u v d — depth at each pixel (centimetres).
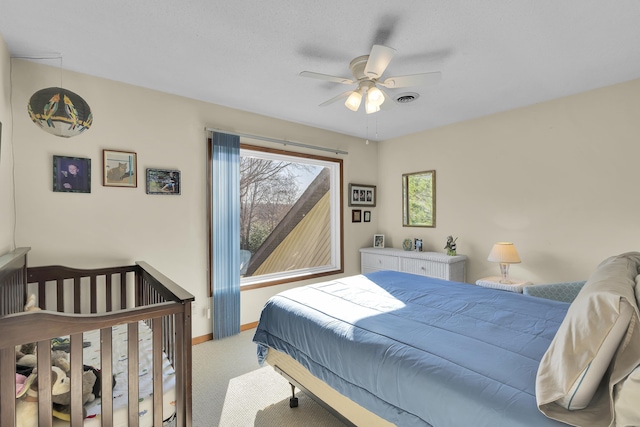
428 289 240
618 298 96
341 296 223
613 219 283
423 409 121
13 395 114
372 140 485
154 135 291
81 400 126
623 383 90
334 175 453
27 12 179
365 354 148
